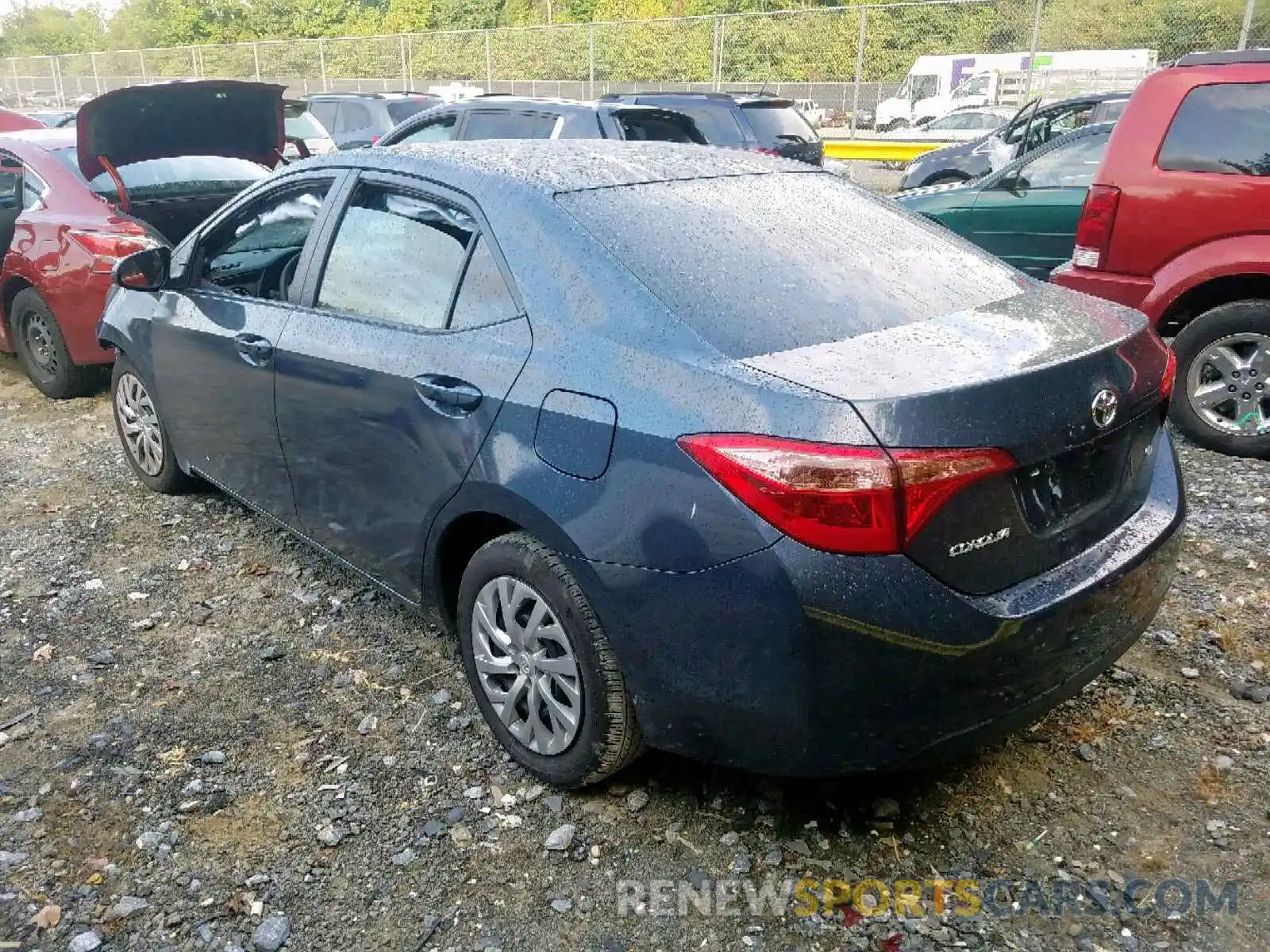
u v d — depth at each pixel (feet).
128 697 10.77
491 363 8.98
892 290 9.09
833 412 7.06
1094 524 8.27
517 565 8.84
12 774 9.55
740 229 9.52
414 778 9.48
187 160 22.67
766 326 8.18
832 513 6.95
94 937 7.73
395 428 9.93
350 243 11.10
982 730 7.72
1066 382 7.73
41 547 14.33
